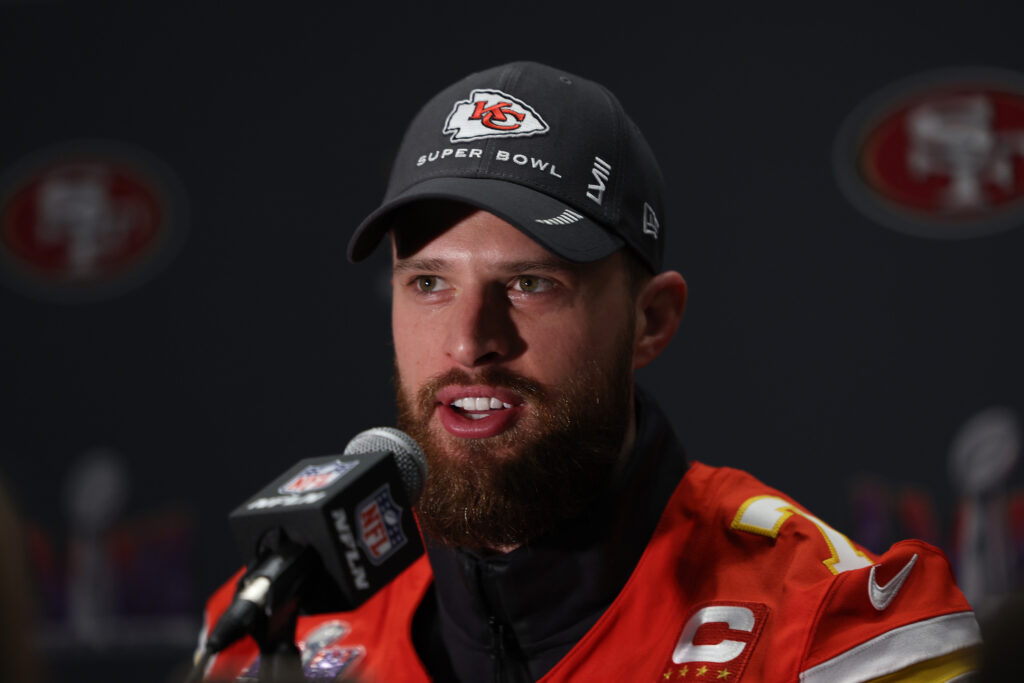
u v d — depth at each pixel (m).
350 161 10.16
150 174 10.50
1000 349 8.95
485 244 3.45
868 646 3.23
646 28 9.67
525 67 3.86
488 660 3.70
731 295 9.35
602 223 3.60
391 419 9.90
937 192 9.15
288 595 2.47
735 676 3.26
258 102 10.36
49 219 10.56
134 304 10.40
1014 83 9.13
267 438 10.06
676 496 3.88
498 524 3.49
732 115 9.48
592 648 3.50
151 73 10.56
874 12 9.37
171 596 10.01
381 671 3.87
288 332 10.12
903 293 9.13
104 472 10.26
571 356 3.49
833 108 9.36
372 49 10.17
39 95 10.70
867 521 8.98
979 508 8.83
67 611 10.06
